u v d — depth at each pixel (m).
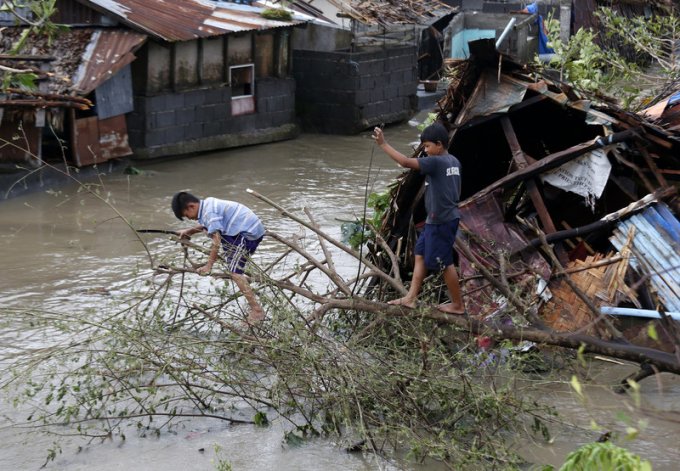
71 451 5.98
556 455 5.93
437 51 24.55
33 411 6.50
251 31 17.95
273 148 18.22
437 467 5.82
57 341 7.76
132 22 15.64
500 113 8.16
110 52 15.12
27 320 7.75
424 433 6.12
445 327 6.99
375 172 16.05
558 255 7.78
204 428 6.34
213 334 7.66
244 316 6.96
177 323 7.36
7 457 5.88
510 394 6.11
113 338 6.64
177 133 16.77
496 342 7.23
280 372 6.30
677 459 5.86
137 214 12.66
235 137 17.92
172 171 15.77
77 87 14.21
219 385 6.93
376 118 20.25
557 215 9.27
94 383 6.89
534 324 6.64
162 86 16.38
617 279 7.35
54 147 15.05
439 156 6.55
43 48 15.17
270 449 6.05
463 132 8.84
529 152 9.44
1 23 15.63
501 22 24.27
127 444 6.09
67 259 10.37
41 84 14.22
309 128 20.03
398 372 6.16
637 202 7.59
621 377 7.15
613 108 7.91
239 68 17.95
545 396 6.78
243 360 6.62
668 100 9.77
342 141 19.06
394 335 7.03
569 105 8.00
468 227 7.98
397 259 7.84
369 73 19.75
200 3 18.19
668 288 7.21
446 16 25.53
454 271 6.65
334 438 6.19
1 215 12.39
